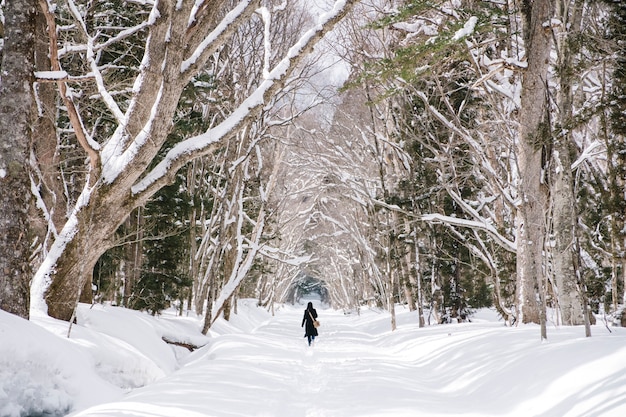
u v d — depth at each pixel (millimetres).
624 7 11242
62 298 11734
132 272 22375
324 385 9641
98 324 12555
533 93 13938
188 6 11133
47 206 14375
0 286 9219
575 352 7723
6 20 9898
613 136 12289
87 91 16688
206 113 22828
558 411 6113
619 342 7543
